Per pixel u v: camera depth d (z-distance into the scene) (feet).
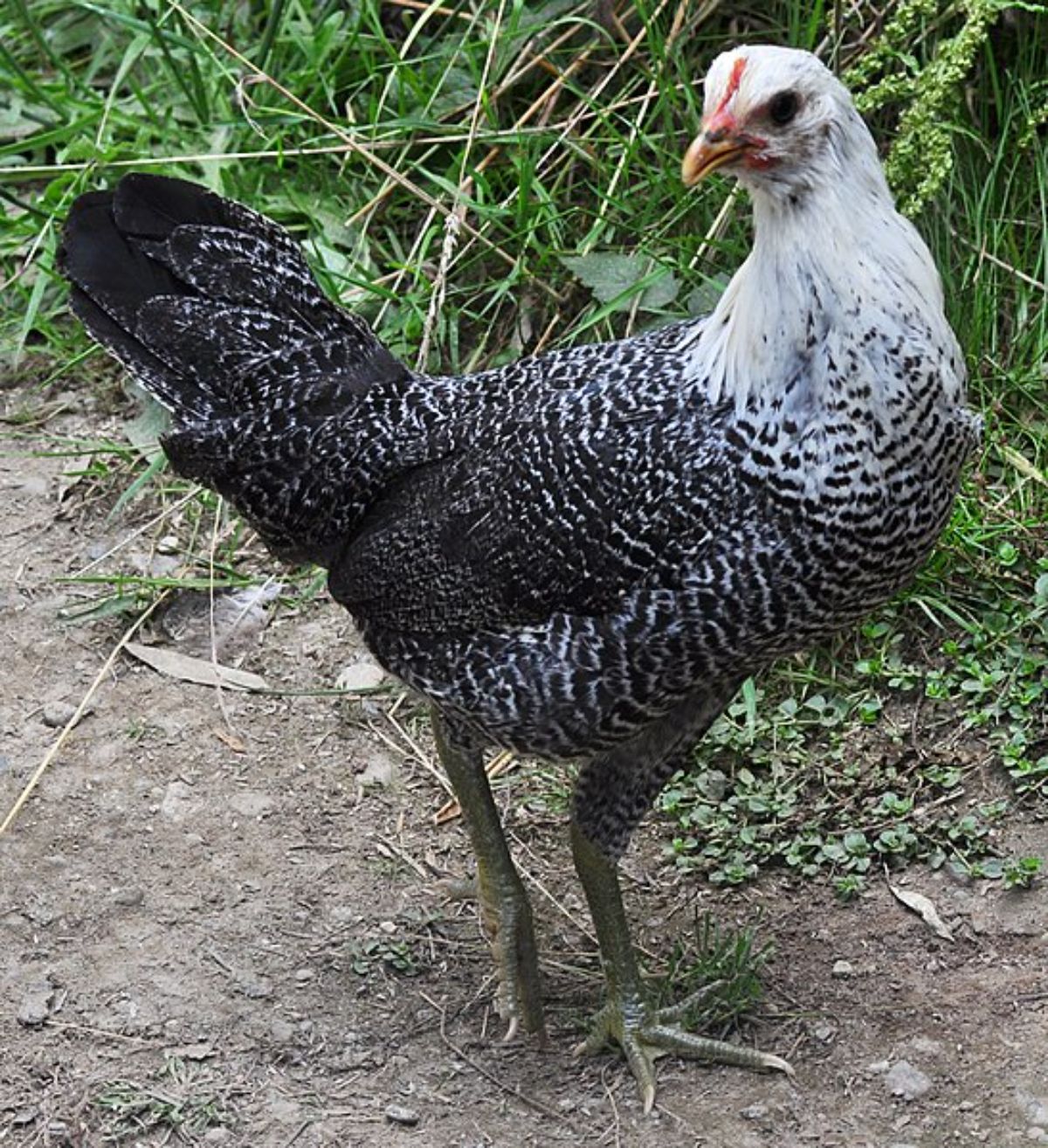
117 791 20.75
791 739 21.03
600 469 16.52
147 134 26.81
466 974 18.83
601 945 17.93
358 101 27.17
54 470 24.82
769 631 16.47
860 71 23.22
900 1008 18.15
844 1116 17.03
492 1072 17.69
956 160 24.73
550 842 20.52
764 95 15.43
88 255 19.12
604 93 26.16
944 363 16.20
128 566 23.59
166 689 22.12
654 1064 17.66
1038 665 21.09
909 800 20.22
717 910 19.47
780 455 15.89
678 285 24.12
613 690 16.66
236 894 19.58
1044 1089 17.10
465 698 17.37
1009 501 22.66
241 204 19.26
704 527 16.14
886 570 16.52
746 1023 18.13
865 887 19.54
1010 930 18.93
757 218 16.07
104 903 19.38
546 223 25.00
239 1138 16.84
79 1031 17.92
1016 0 23.21
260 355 18.40
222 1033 17.95
